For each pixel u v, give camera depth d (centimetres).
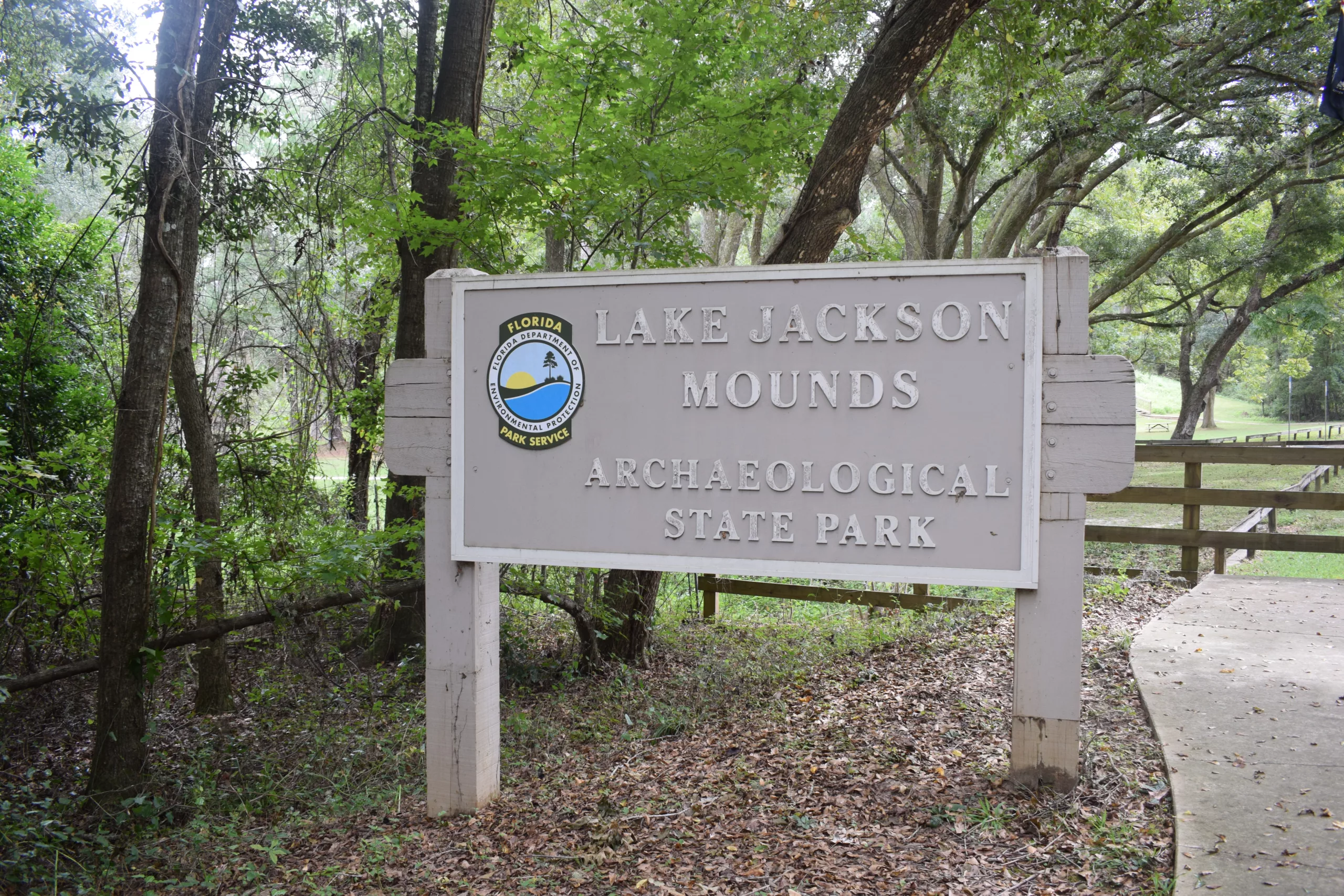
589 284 424
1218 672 527
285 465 1009
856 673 673
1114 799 383
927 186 1866
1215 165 1714
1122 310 3312
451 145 739
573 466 427
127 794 541
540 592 730
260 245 1106
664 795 457
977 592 910
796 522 399
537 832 421
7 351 995
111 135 855
